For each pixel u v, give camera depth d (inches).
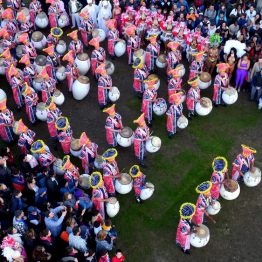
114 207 553.3
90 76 789.2
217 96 714.8
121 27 841.5
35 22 874.8
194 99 679.7
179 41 784.9
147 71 730.2
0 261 470.9
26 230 496.1
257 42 753.6
